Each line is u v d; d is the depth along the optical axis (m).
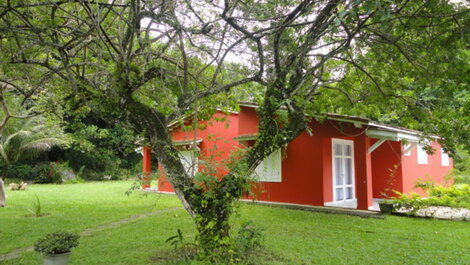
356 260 5.15
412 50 5.80
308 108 6.37
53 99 6.77
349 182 12.16
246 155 5.39
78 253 5.57
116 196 13.81
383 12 3.39
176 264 4.90
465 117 6.58
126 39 4.76
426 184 10.42
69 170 22.66
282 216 8.98
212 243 4.95
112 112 5.23
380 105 8.02
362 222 8.12
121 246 5.96
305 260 5.12
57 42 4.72
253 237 5.23
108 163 25.12
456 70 5.29
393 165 11.80
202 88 5.91
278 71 5.41
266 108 5.46
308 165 10.65
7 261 5.23
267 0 5.18
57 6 4.23
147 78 4.90
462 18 4.70
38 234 7.03
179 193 5.23
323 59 5.34
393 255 5.39
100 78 5.42
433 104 7.16
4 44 5.36
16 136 15.72
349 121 9.18
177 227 7.62
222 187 4.99
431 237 6.56
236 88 7.20
